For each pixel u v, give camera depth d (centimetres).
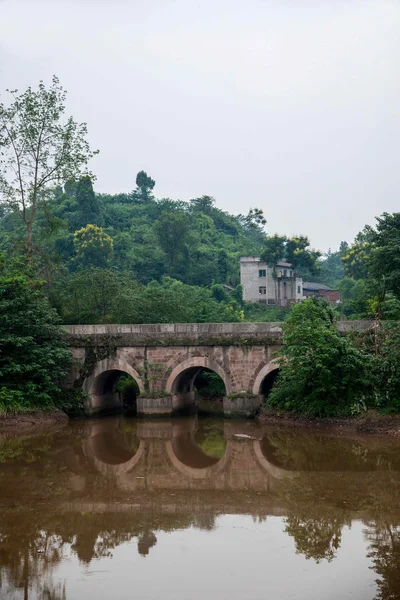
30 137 3800
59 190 9456
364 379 2900
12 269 3647
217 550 1459
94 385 3534
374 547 1461
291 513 1728
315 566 1354
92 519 1712
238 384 3331
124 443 2862
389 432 2733
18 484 2103
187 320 4597
